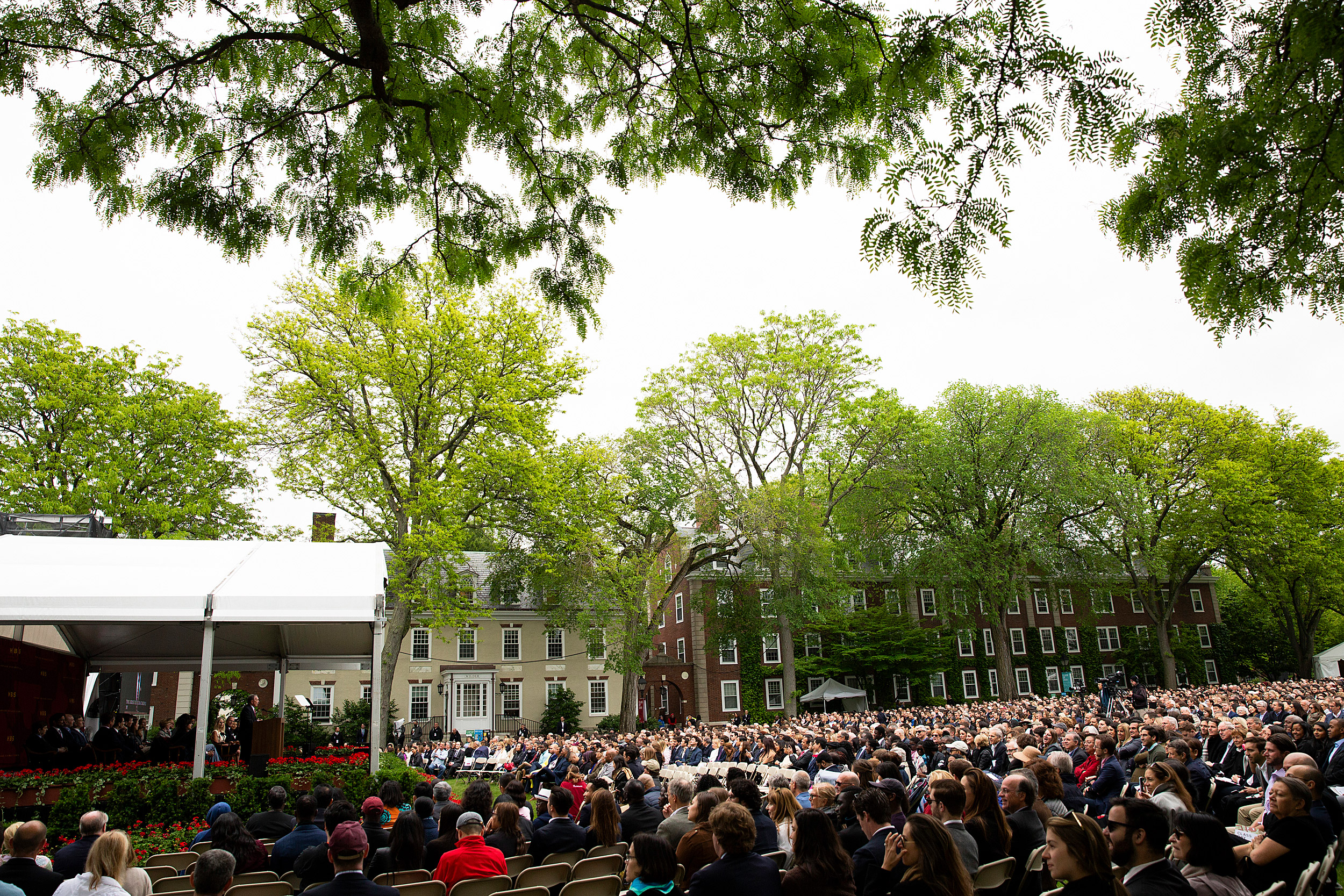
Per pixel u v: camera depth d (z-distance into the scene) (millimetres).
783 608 41656
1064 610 64125
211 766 13836
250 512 38906
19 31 5945
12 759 16781
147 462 36094
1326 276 6777
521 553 42625
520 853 8234
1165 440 56844
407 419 33031
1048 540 46000
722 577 48375
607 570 42281
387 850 7195
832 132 6617
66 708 19969
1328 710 19156
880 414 46062
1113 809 4680
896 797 6312
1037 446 46438
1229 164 6281
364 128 7168
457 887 6488
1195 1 5891
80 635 19766
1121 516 47000
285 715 27547
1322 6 5500
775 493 41938
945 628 57406
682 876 6172
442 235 7746
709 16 6406
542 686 47875
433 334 31781
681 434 45594
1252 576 59656
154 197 6668
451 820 7973
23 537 15875
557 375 34156
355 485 31594
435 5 6852
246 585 14617
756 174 7047
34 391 34594
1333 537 56375
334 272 8180
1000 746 14508
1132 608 66875
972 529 47719
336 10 6777
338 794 9539
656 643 59375
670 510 45094
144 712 36281
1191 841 5012
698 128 7008
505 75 7184
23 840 6141
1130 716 25109
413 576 32094
